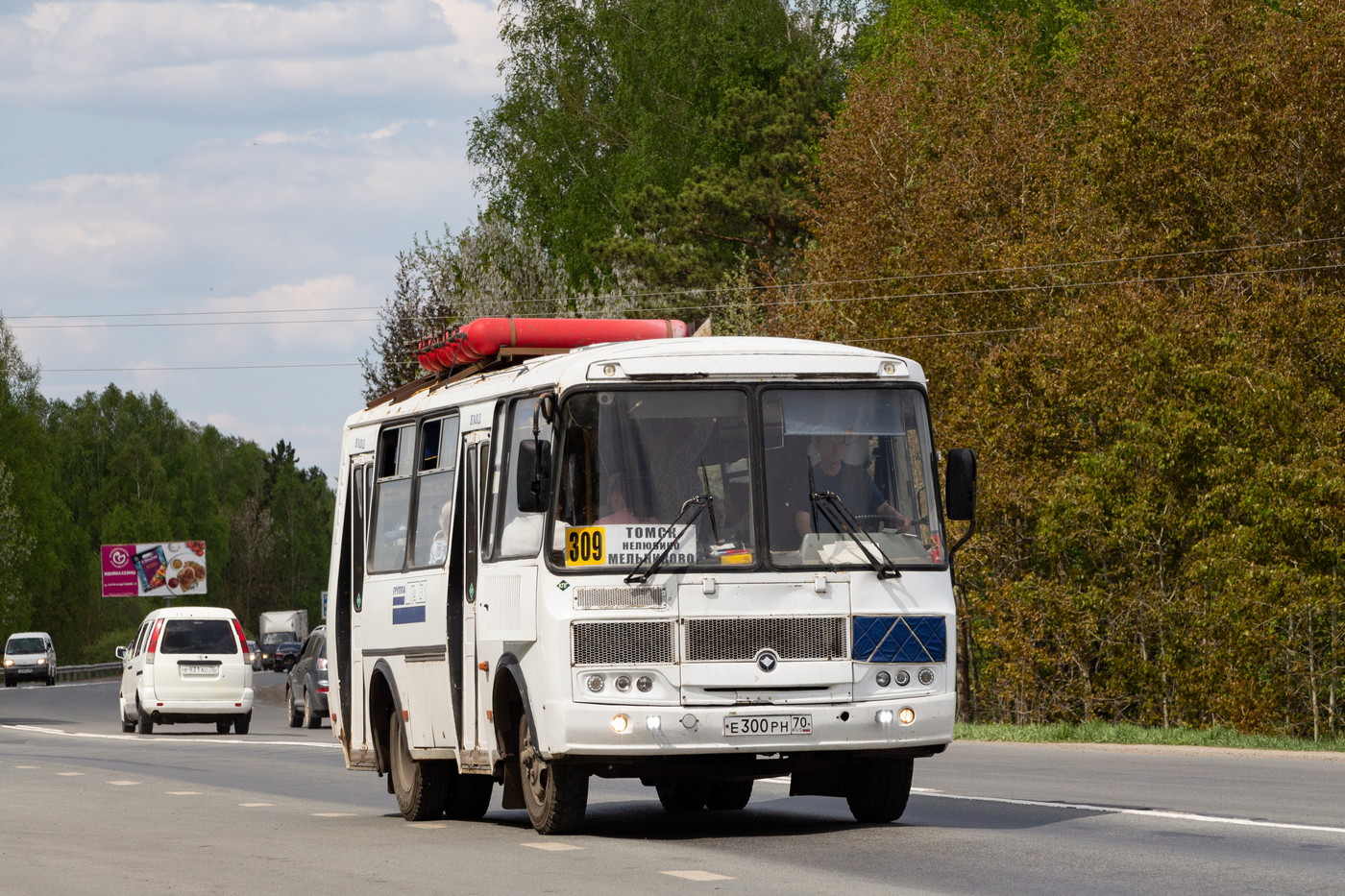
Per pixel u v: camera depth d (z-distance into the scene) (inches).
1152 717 3422.7
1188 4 3814.0
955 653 1188.5
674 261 5654.5
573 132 6210.6
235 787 1887.3
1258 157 3602.4
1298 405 3093.0
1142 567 3444.9
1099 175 3759.8
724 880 960.9
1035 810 1342.3
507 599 1224.8
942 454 3575.3
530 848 1136.8
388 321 5526.6
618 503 1160.8
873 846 1107.3
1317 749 2245.3
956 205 3865.7
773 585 1154.0
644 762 1153.4
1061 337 3403.1
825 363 1197.7
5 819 1455.5
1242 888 901.2
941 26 4451.3
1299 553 2952.8
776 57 6166.3
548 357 1293.1
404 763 1444.4
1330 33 3560.5
